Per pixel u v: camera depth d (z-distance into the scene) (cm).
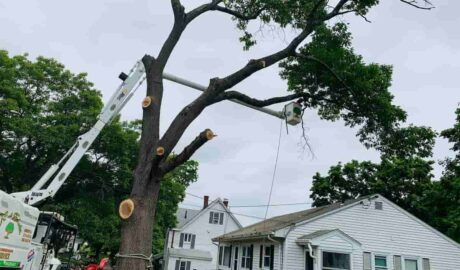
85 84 2430
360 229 2050
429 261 2067
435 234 2130
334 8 995
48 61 2420
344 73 1031
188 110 778
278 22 1070
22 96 2155
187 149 709
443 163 2584
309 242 1883
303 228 2019
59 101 2327
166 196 3020
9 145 2166
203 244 4406
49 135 2102
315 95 1083
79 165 2298
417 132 1070
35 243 1034
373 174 3466
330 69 1012
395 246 2052
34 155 2298
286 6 1042
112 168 2431
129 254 672
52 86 2347
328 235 1922
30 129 2089
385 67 1096
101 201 2386
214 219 4541
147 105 771
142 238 686
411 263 2053
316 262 1875
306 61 1060
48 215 1131
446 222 2641
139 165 734
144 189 715
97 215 2367
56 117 2197
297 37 935
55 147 2161
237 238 2516
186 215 5403
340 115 1159
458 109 2450
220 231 4500
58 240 1263
